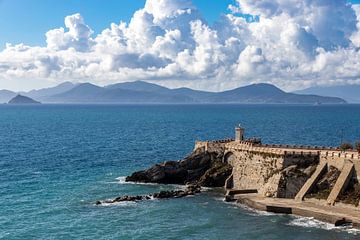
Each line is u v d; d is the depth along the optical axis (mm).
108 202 105250
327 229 86875
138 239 82438
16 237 82688
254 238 82750
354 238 81688
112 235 84188
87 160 165125
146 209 100438
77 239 82062
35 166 151375
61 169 146500
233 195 109625
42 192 114500
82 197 110188
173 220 93125
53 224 89812
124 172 142250
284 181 107125
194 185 121688
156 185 124812
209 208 101688
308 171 107812
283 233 85000
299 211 95875
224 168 126938
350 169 101125
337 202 97875
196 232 86188
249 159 120062
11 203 103938
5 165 152875
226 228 88250
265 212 98438
